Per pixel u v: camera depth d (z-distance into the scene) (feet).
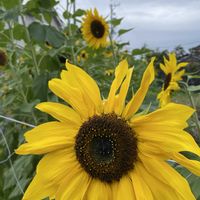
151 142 0.88
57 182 0.93
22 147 0.92
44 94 1.77
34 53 2.01
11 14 1.96
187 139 0.84
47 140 0.93
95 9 2.64
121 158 0.90
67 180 0.93
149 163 0.88
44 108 0.93
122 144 0.89
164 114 0.86
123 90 0.91
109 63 2.95
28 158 1.44
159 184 0.88
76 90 0.93
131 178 0.90
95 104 0.93
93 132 0.91
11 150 1.72
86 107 0.94
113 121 0.90
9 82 1.98
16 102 1.95
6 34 2.06
